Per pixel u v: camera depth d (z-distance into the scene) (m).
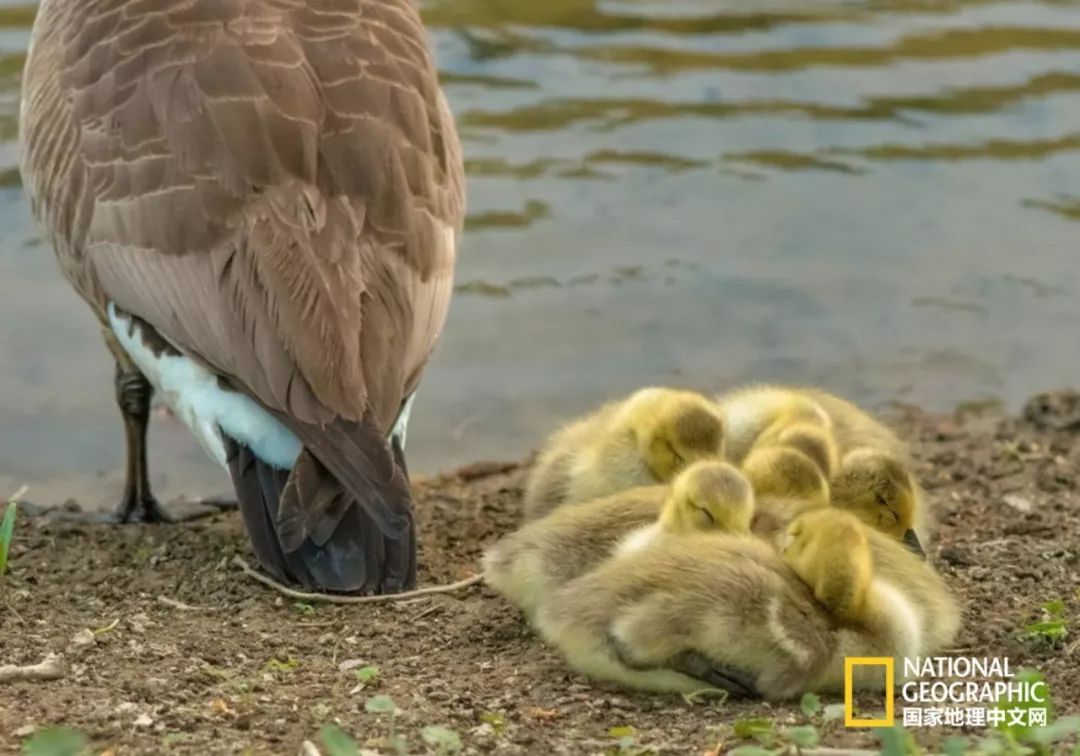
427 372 17.17
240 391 11.53
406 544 11.68
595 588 10.19
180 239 11.65
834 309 18.23
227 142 11.73
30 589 11.88
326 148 11.84
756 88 21.80
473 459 15.75
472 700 9.94
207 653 10.63
